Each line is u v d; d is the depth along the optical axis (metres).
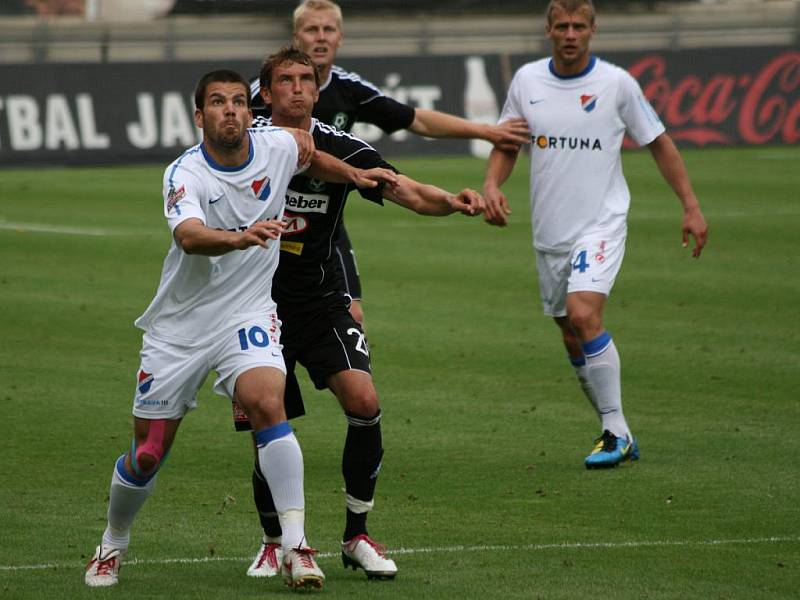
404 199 19.34
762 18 84.38
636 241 51.44
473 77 80.94
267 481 17.41
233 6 81.81
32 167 74.12
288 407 20.03
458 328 37.28
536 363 33.25
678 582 17.78
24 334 35.84
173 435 18.02
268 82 19.50
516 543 19.75
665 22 84.00
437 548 19.53
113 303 40.09
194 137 76.94
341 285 20.05
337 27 26.00
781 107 82.50
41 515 21.14
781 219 56.19
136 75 76.19
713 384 30.92
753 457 24.89
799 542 19.72
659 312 39.19
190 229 16.52
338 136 19.78
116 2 82.12
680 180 26.22
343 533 20.41
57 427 26.95
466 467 24.38
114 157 75.50
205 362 17.66
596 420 28.00
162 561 18.88
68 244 50.44
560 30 25.75
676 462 24.61
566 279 26.44
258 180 17.64
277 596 17.09
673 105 81.75
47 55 77.62
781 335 36.09
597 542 19.77
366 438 18.52
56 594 17.12
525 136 26.45
